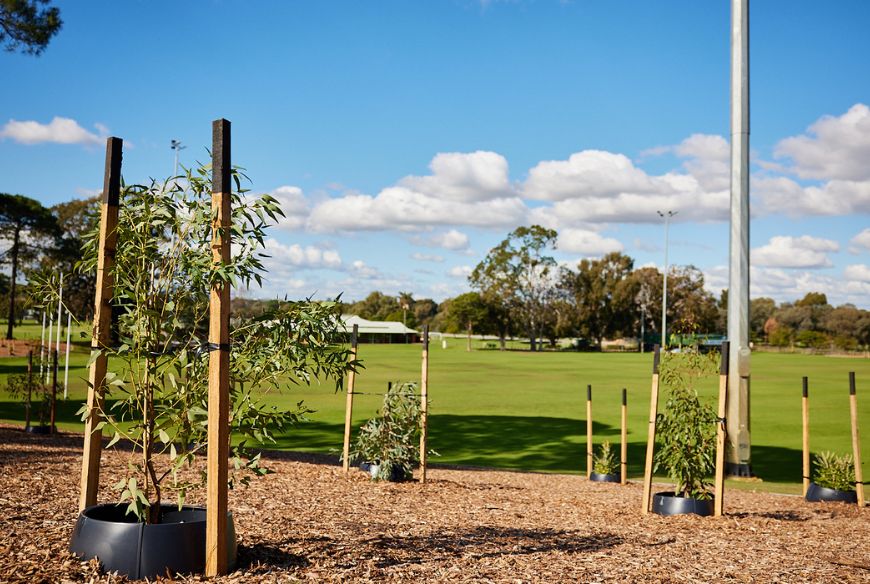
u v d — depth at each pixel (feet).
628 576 16.17
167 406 14.32
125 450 35.63
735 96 48.19
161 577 13.24
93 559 13.46
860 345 354.74
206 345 13.94
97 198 219.41
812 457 52.26
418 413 31.81
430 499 26.37
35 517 17.54
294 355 14.40
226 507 13.79
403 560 15.87
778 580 16.76
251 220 14.16
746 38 48.06
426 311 545.03
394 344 358.43
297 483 27.78
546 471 44.86
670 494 27.96
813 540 22.41
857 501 32.60
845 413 78.23
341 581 13.88
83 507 15.02
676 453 27.02
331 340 14.98
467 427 65.92
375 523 20.29
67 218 217.36
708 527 23.89
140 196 14.62
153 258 14.39
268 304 14.69
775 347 329.93
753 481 43.55
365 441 31.55
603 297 365.40
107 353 14.55
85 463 15.10
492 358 206.80
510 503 26.94
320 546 16.42
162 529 13.37
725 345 26.81
